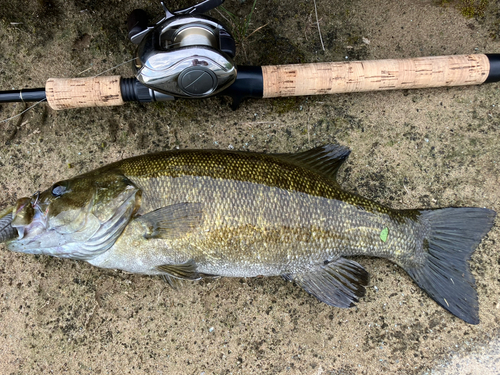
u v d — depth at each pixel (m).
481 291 0.39
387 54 0.41
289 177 0.34
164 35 0.33
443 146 0.40
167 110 0.40
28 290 0.39
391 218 0.36
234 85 0.37
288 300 0.39
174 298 0.39
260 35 0.41
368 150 0.40
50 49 0.41
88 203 0.33
